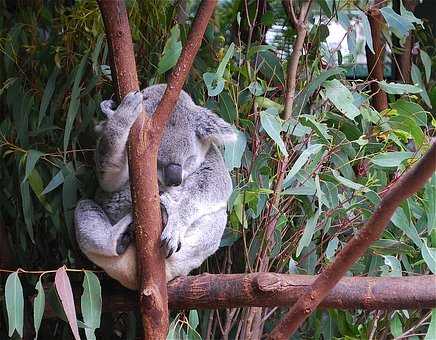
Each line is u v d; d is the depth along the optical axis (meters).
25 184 2.53
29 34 2.87
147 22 2.82
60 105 2.79
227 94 2.55
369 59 3.13
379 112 2.74
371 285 2.02
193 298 2.11
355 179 2.60
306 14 2.60
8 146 2.74
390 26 2.77
